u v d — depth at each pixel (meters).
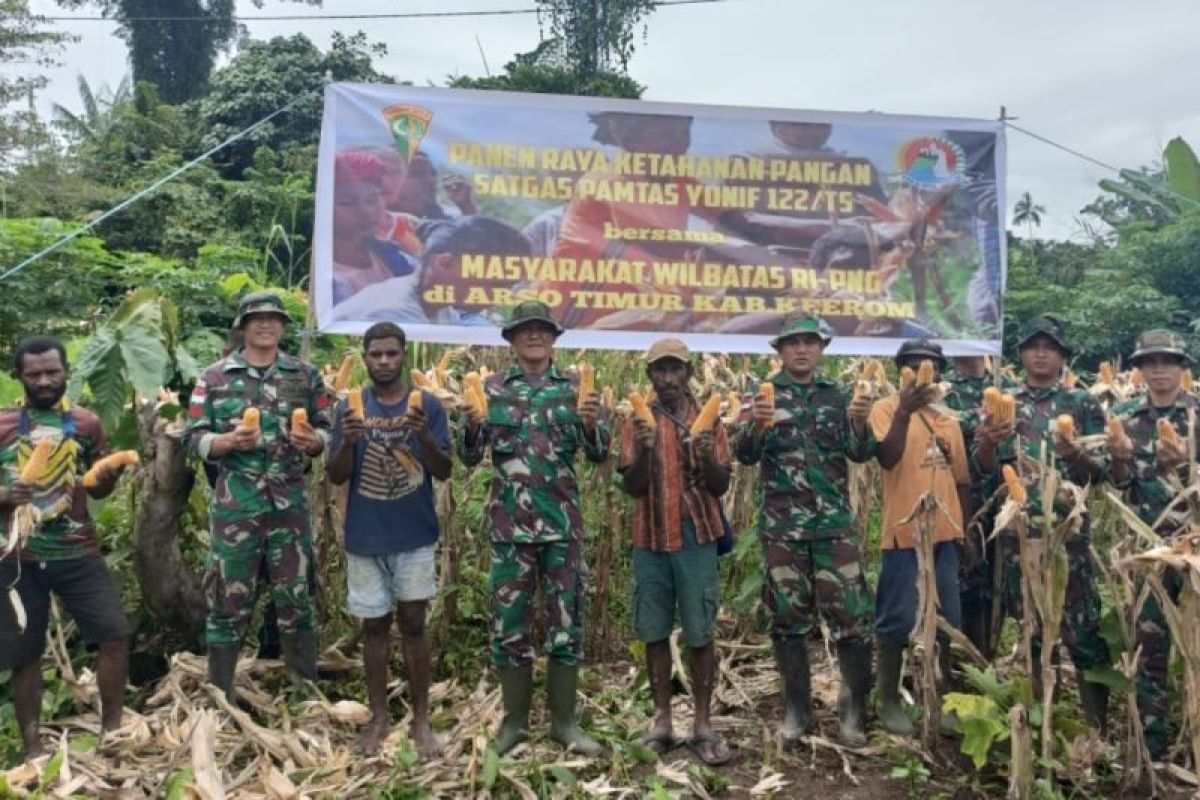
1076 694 4.91
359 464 4.09
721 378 6.48
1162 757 4.14
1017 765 3.55
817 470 4.21
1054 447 4.18
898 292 5.72
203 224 16.41
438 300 5.26
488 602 5.43
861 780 3.98
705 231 5.54
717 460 4.05
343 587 5.31
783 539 4.25
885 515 4.35
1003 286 5.80
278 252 17.02
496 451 4.10
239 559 4.25
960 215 5.78
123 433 5.11
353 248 5.18
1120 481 4.15
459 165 5.29
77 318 8.48
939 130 5.76
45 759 3.64
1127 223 16.86
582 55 20.97
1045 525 3.74
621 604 5.72
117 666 4.02
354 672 5.01
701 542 4.11
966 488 4.50
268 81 21.45
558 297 5.39
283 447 4.36
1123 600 4.09
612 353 6.72
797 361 4.24
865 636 4.22
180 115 22.91
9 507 3.55
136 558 4.80
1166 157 10.61
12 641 3.77
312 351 8.16
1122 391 6.13
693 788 3.84
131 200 5.29
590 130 5.41
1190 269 13.69
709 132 5.53
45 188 16.73
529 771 3.81
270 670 4.82
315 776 3.77
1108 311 13.27
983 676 3.95
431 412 4.15
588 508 5.65
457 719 4.45
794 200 5.62
